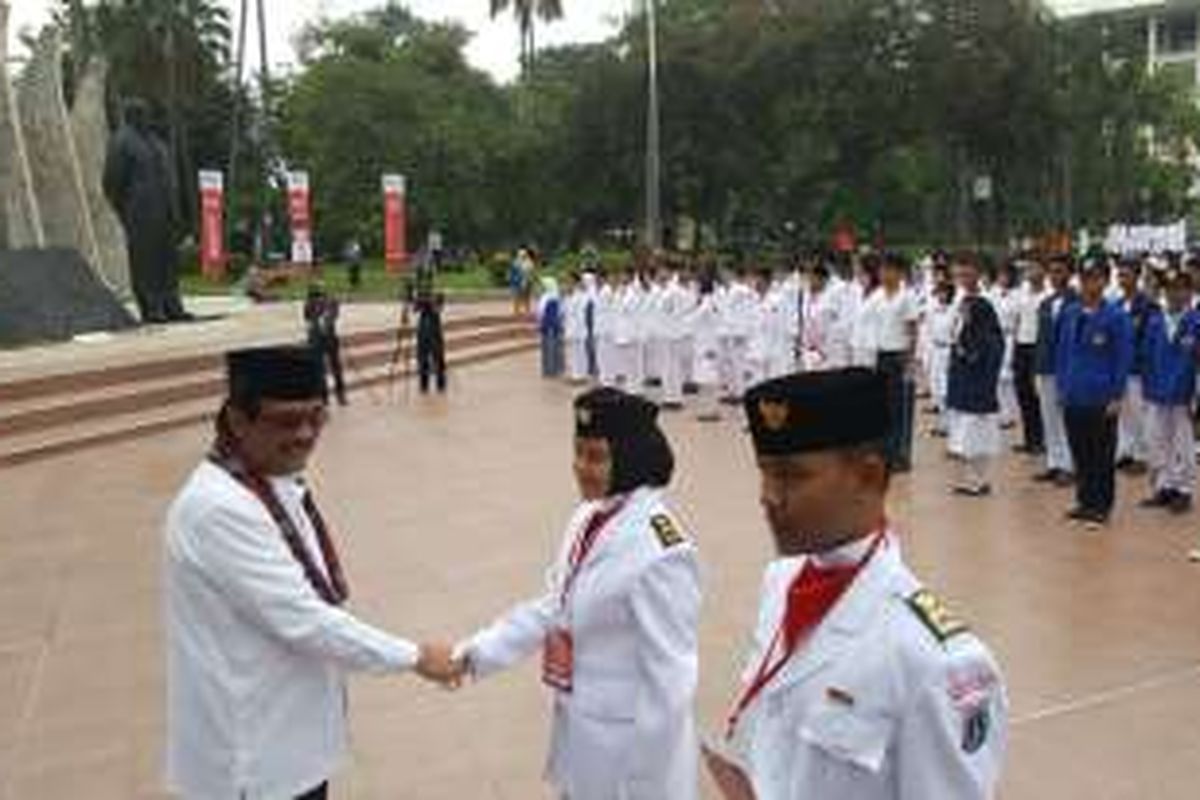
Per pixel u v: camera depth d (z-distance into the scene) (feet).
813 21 167.73
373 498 46.24
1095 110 180.14
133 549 39.40
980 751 9.04
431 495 46.60
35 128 92.27
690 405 73.92
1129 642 29.04
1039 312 50.31
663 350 73.00
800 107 168.45
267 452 13.71
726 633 29.63
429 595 33.47
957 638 9.11
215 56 226.58
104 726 25.30
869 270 57.47
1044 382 49.06
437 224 201.26
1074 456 42.45
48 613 32.89
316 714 14.12
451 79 217.77
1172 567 35.65
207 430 62.80
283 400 13.52
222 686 13.70
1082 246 136.15
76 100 97.09
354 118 197.06
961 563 36.14
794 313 69.92
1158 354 44.19
